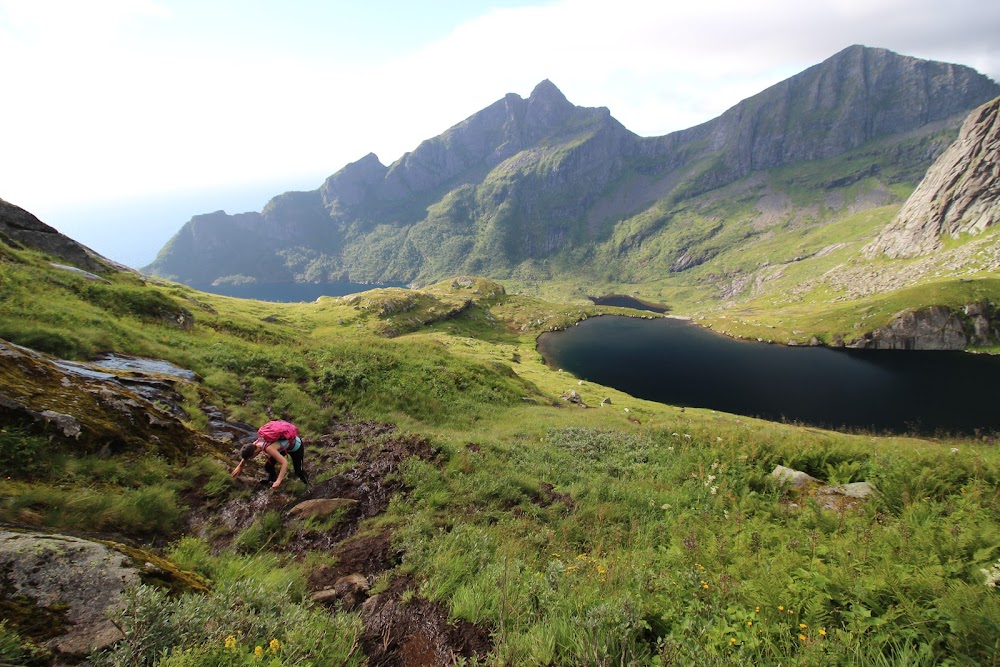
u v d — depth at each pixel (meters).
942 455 11.31
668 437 19.47
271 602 5.55
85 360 14.16
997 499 8.39
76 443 8.12
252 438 13.04
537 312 196.50
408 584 6.88
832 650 4.49
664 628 5.34
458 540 8.16
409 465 11.70
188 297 44.88
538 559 8.07
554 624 5.32
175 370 16.25
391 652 5.43
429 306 160.50
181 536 7.64
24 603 4.22
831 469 12.27
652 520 10.55
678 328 190.50
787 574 5.94
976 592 4.87
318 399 19.81
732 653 4.64
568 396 59.22
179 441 10.12
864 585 5.43
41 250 34.22
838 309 178.00
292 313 117.69
